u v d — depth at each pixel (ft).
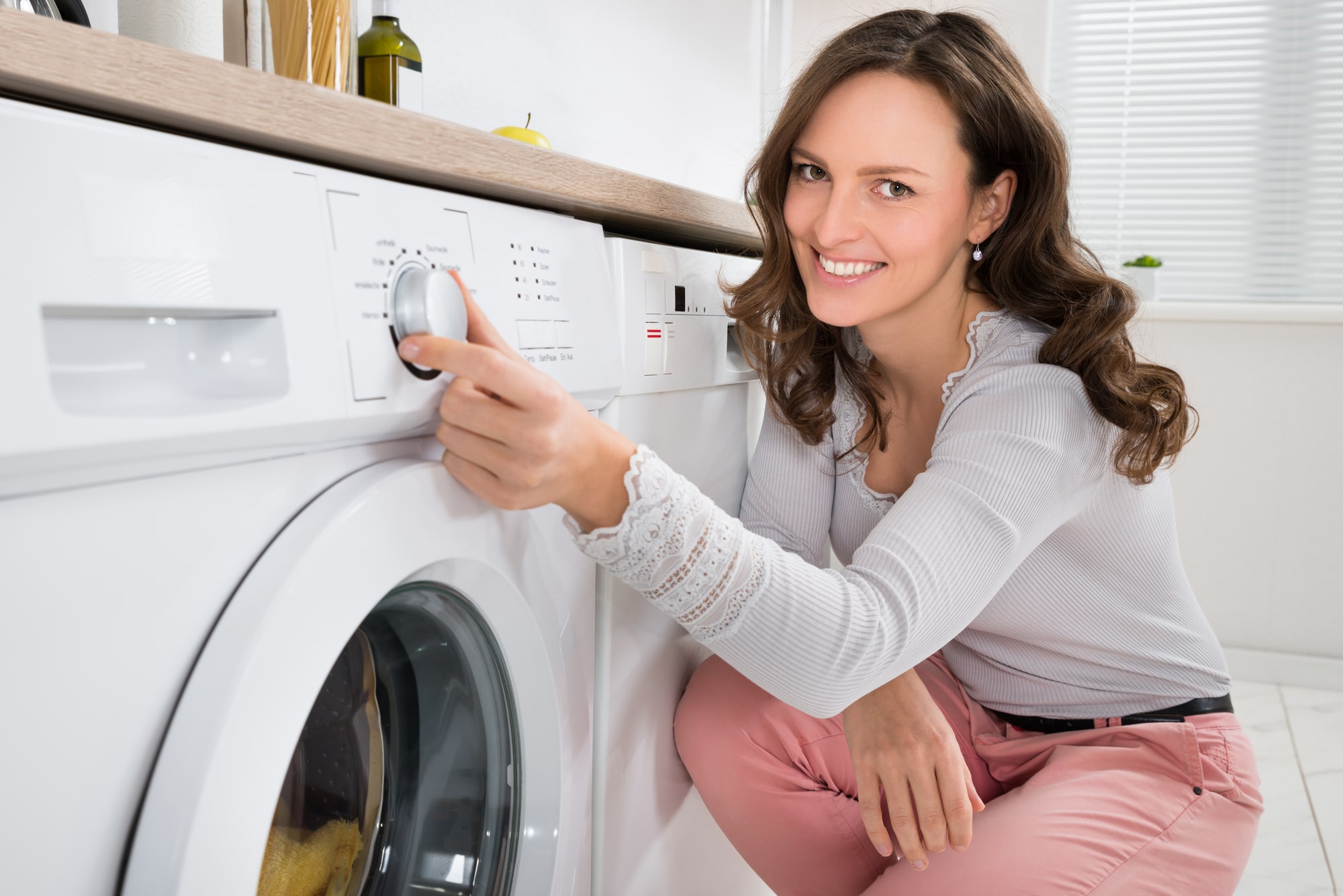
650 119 6.13
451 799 2.29
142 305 1.29
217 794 1.38
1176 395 2.74
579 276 2.38
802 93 2.67
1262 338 8.63
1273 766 6.84
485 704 2.33
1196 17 9.06
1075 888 2.71
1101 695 3.29
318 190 1.63
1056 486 2.54
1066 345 2.70
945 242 2.69
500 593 2.17
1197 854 2.89
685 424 3.11
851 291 2.71
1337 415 8.52
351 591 1.65
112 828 1.35
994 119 2.60
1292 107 8.95
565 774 2.44
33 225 1.16
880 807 2.81
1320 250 8.94
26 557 1.22
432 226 1.89
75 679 1.28
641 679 2.90
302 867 1.90
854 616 2.25
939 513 2.42
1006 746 3.36
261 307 1.49
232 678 1.41
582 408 2.03
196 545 1.45
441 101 4.16
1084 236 8.91
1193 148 9.19
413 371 1.83
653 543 2.14
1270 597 8.80
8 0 1.98
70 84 1.24
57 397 1.26
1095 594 3.18
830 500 3.53
